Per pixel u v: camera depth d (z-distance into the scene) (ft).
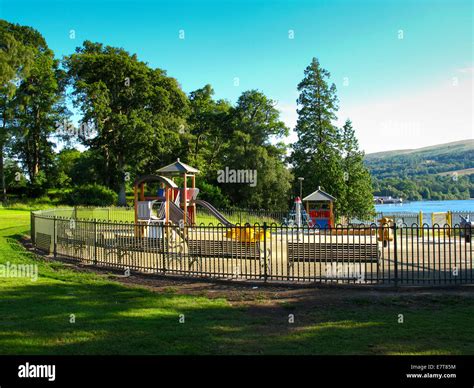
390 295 30.32
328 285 33.04
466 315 25.32
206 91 226.58
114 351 19.34
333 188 156.46
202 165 200.85
